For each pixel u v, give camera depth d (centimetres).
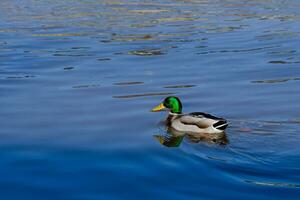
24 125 1545
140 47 2748
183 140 1405
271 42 2842
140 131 1494
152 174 1197
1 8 4100
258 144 1348
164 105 1595
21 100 1808
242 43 2825
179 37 3011
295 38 2934
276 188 1119
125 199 1088
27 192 1121
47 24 3453
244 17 3672
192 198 1085
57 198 1095
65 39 2977
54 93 1892
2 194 1113
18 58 2505
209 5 4206
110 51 2656
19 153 1327
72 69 2277
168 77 2120
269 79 2072
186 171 1208
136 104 1756
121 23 3484
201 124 1451
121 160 1280
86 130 1501
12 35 3103
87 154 1319
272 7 4078
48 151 1340
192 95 1858
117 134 1467
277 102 1755
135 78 2111
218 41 2889
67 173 1209
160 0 4462
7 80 2089
